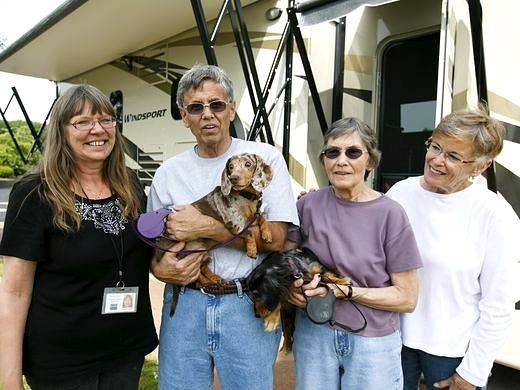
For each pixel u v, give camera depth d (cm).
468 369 180
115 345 186
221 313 190
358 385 188
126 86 619
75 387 178
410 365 206
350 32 349
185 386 198
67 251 172
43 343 174
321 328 193
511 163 252
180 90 197
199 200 192
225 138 202
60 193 172
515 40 249
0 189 1388
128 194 192
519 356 251
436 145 184
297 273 184
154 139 563
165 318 207
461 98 258
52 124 179
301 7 328
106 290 181
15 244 167
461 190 189
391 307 184
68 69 731
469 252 183
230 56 436
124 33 517
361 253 187
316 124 362
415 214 197
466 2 251
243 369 191
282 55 372
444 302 188
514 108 250
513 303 180
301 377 200
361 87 349
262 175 185
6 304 168
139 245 189
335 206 198
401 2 330
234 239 188
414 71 332
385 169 348
